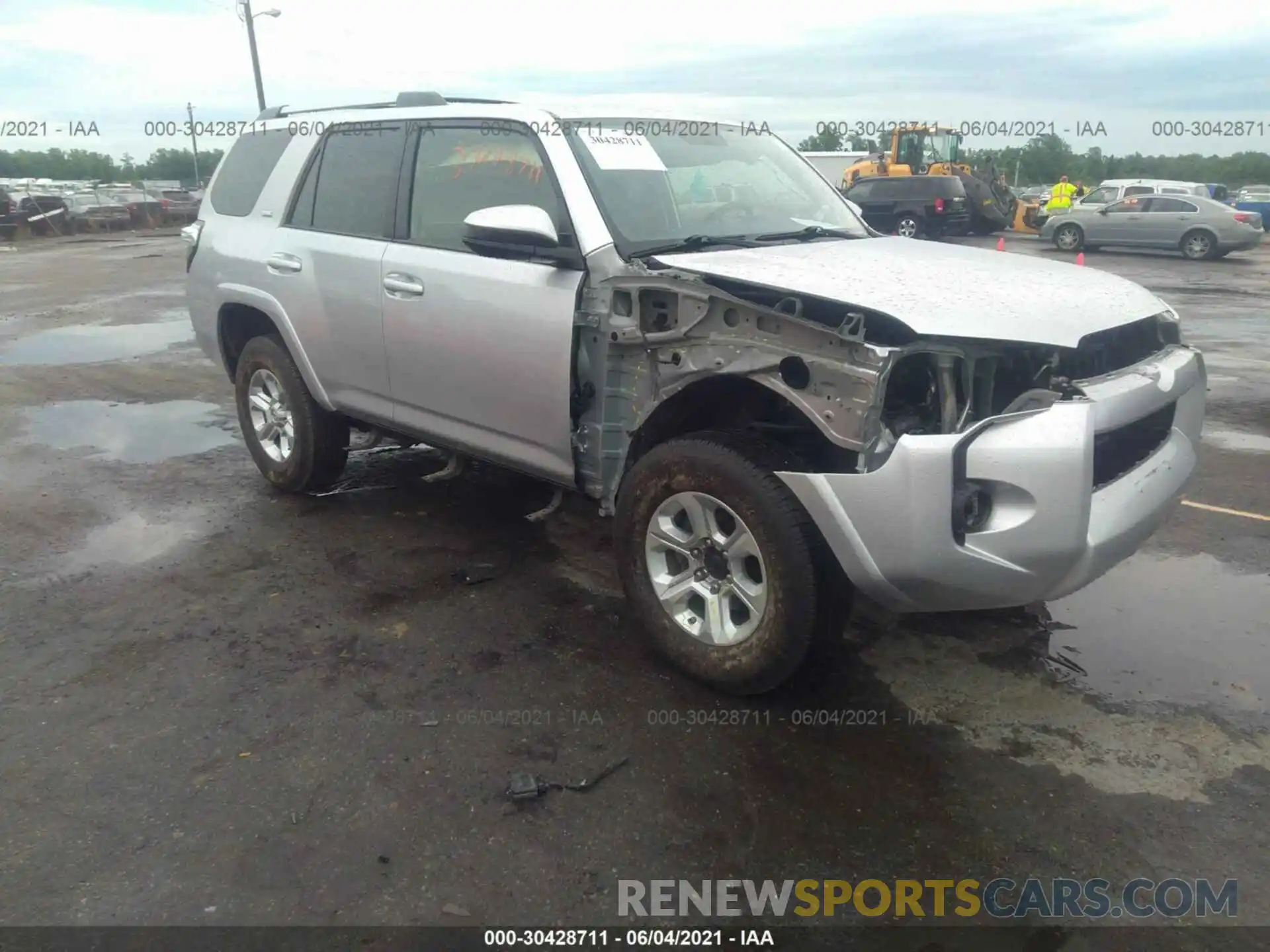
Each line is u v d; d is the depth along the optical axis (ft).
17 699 11.00
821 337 9.61
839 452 10.55
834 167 109.19
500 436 13.19
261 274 16.34
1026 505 9.12
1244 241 71.10
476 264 12.75
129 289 50.24
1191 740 10.25
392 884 8.27
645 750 10.08
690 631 11.18
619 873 8.43
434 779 9.61
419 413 14.38
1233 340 35.37
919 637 12.42
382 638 12.42
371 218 14.65
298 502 17.39
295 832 8.88
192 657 11.93
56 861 8.51
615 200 12.06
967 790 9.49
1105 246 77.97
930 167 89.30
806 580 9.93
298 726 10.48
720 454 10.36
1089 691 11.18
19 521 16.44
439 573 14.38
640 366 11.25
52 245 84.69
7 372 28.89
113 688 11.23
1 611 13.14
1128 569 14.52
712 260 11.11
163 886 8.23
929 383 9.70
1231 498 17.62
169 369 29.63
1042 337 9.50
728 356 10.29
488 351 12.63
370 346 14.55
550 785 9.52
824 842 8.80
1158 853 8.66
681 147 13.62
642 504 11.28
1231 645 12.18
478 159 13.23
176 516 16.71
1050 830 8.94
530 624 12.81
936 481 9.07
